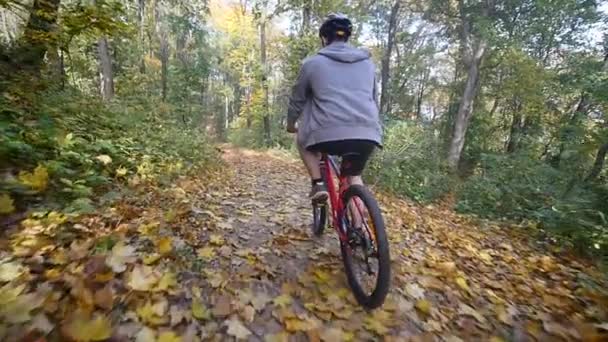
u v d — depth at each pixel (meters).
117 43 17.42
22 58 5.96
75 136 4.31
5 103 4.27
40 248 2.17
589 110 14.69
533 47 19.72
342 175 2.66
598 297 2.73
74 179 3.44
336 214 2.67
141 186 4.19
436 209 7.27
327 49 2.57
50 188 3.08
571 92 16.22
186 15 24.48
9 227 2.42
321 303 2.16
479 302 2.46
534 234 4.97
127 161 4.72
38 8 5.58
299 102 2.65
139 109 9.80
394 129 11.97
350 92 2.42
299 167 12.54
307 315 2.03
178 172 5.71
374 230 2.12
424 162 11.31
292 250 2.94
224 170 8.63
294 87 2.65
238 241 2.97
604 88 10.12
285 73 23.58
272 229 3.44
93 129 5.36
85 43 11.93
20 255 2.06
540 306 2.52
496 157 10.06
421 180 9.92
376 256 2.14
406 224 4.66
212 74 43.31
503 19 18.97
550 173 8.74
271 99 27.05
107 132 5.48
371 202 2.21
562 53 19.47
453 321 2.17
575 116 12.49
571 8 16.44
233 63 30.11
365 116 2.38
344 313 2.09
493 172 9.21
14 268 1.88
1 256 2.03
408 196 8.79
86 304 1.71
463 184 10.12
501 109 24.47
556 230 4.64
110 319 1.66
